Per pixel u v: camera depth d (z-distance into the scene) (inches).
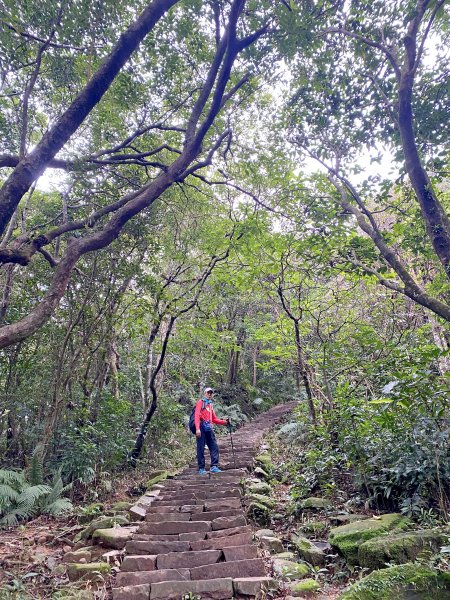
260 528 191.6
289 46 195.2
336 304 331.6
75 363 307.4
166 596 125.1
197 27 232.8
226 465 288.7
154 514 192.9
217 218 394.6
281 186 291.0
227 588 126.5
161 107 278.5
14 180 122.0
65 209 228.4
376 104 226.8
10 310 301.9
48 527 208.2
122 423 330.6
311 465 238.7
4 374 308.8
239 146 292.5
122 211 166.9
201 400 285.6
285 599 118.9
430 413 157.8
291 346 331.9
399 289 186.4
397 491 179.2
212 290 446.6
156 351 425.7
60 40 167.2
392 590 107.6
